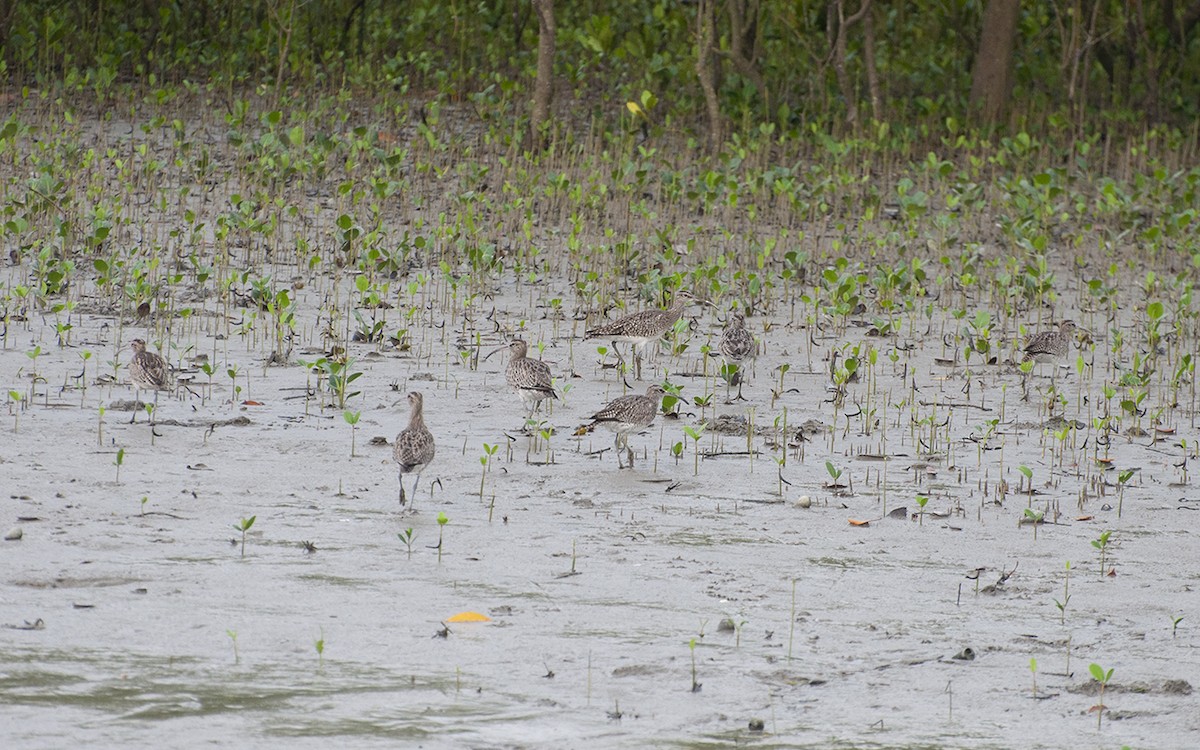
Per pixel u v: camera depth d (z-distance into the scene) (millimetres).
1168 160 44844
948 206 36844
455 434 21141
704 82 43688
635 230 36188
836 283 29578
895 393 24906
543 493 18531
